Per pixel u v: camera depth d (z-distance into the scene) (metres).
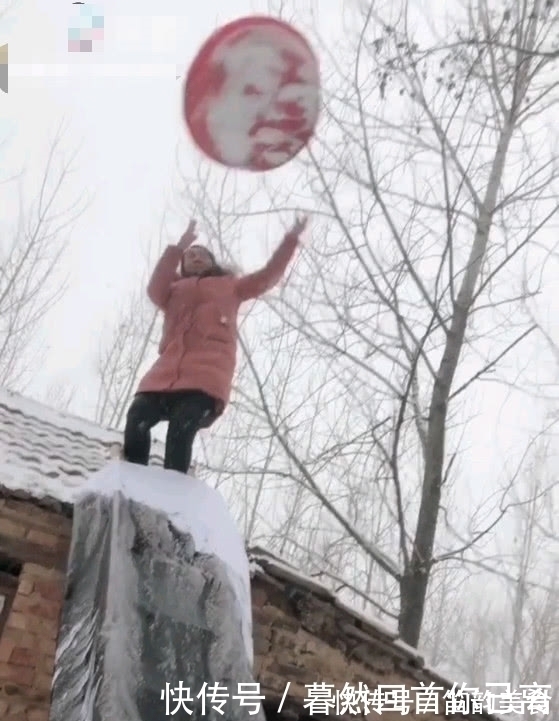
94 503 4.33
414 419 8.27
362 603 12.56
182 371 4.72
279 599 6.06
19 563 5.21
